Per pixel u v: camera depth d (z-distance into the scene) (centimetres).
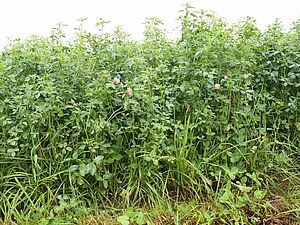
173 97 386
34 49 435
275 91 426
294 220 339
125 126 373
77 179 351
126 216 326
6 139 366
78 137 370
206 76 388
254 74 424
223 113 384
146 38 450
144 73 373
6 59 431
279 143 396
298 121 415
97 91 365
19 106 359
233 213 333
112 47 429
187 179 361
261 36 453
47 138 368
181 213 338
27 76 407
